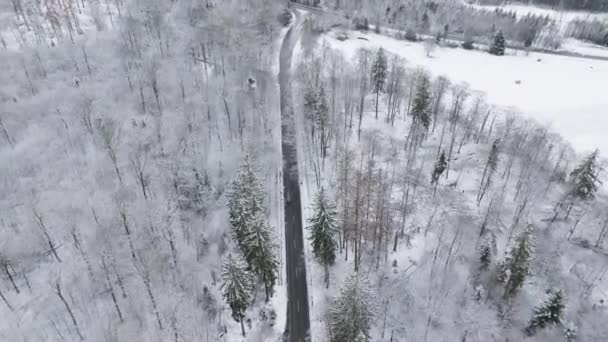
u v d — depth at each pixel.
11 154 79.56
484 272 72.19
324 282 69.19
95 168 79.62
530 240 65.00
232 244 74.00
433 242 76.94
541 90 123.38
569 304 68.69
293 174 90.00
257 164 87.50
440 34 163.50
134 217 72.31
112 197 74.81
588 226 80.88
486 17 178.75
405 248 76.06
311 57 126.62
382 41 157.25
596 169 91.06
